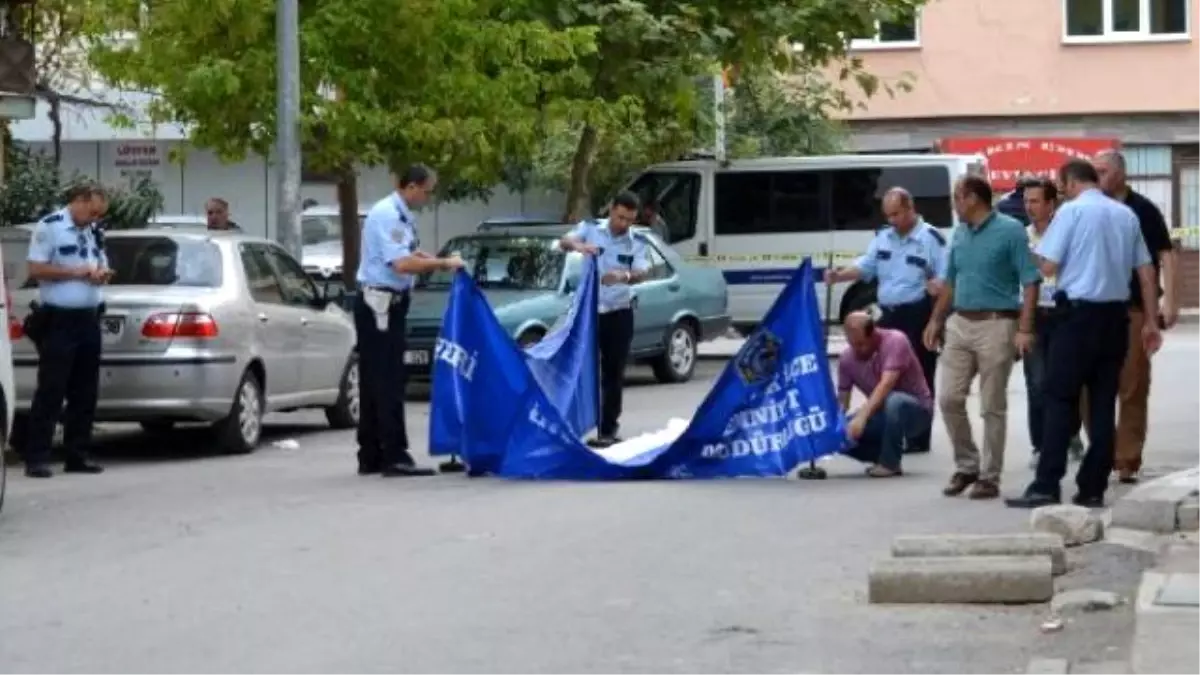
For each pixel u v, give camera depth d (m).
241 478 16.38
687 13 28.70
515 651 9.26
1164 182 43.69
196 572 11.55
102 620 10.14
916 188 31.44
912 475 15.93
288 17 22.81
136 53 24.69
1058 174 15.26
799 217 31.52
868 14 30.05
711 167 31.77
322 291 20.52
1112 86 43.56
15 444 18.19
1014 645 9.33
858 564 11.57
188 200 44.72
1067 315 13.31
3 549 12.55
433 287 23.84
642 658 9.10
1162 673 8.04
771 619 9.99
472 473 16.17
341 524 13.39
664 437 16.97
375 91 24.36
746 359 15.88
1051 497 13.64
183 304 17.61
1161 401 22.41
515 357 16.11
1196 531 11.84
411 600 10.54
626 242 18.53
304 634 9.68
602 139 33.56
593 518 13.50
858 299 31.41
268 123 24.48
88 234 16.77
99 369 17.06
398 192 16.20
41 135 39.53
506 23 25.91
